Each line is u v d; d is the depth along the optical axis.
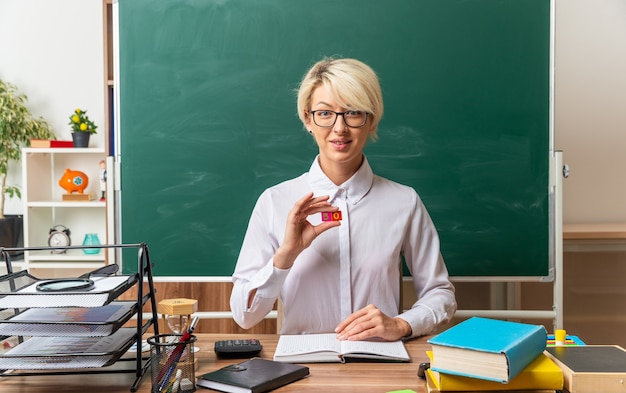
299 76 2.29
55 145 3.19
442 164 2.29
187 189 2.31
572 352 1.17
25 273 1.25
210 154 2.31
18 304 1.04
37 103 3.42
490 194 2.29
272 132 2.30
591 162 2.97
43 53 3.41
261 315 1.54
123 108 2.30
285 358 1.29
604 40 2.94
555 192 2.28
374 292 1.64
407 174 2.30
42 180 3.33
